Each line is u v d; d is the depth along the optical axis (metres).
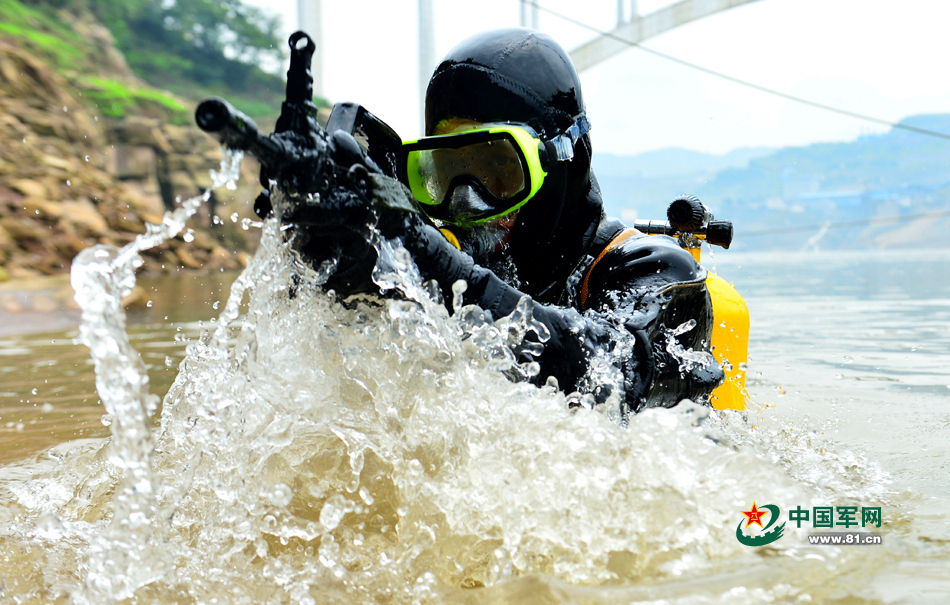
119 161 21.64
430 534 1.05
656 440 1.12
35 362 3.46
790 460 1.57
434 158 1.53
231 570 1.01
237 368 1.22
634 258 1.58
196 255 14.73
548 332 1.31
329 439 1.22
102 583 0.91
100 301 0.92
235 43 39.38
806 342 4.18
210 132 0.82
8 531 1.20
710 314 1.69
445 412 1.20
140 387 0.94
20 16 28.94
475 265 1.28
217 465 1.17
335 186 1.01
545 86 1.55
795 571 0.97
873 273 15.81
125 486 0.93
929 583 0.92
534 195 1.52
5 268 10.20
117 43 35.34
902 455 1.67
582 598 0.90
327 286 1.13
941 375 2.97
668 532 1.05
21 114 15.96
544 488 1.09
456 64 1.56
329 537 1.04
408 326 1.23
